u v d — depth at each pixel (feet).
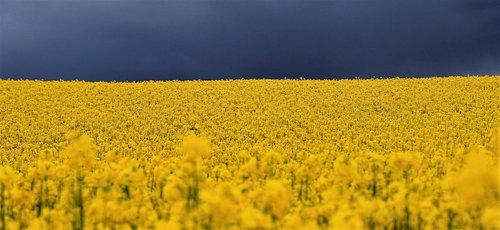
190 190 24.40
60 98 168.66
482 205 20.76
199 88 192.13
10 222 26.40
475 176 20.39
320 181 33.88
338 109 154.61
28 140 120.06
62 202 29.53
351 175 30.96
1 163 94.43
